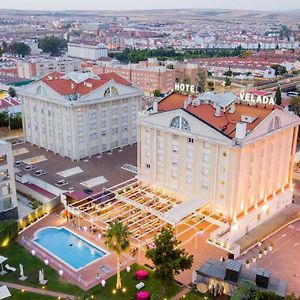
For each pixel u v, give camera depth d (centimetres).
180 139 9994
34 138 14850
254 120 9525
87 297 7338
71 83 13900
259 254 8756
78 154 13400
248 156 9344
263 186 10188
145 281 7881
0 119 17625
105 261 8544
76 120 13038
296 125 10719
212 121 9731
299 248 9150
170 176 10525
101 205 10494
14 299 7338
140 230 9362
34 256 8694
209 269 7681
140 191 10694
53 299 7350
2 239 8994
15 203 10375
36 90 14000
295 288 7762
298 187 12312
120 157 13750
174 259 7212
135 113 14738
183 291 7625
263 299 6812
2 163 9938
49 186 11519
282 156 10612
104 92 13575
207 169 9675
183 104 10769
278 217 10581
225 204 9494
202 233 9419
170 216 9112
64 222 10056
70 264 8475
